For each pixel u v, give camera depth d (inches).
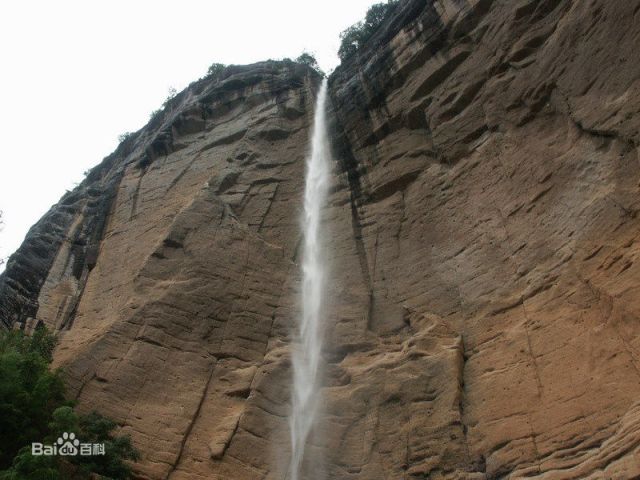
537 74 676.7
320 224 851.4
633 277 485.1
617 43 579.8
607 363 473.7
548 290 564.4
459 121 768.9
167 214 884.6
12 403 532.1
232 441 594.9
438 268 702.5
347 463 572.7
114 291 796.0
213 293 735.1
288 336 711.7
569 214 580.1
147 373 648.4
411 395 587.8
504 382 544.4
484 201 692.1
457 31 817.5
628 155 539.5
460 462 522.0
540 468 465.1
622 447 410.9
